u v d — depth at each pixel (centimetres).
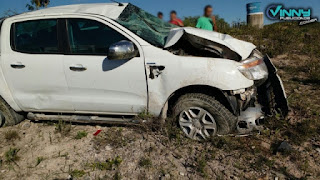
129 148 333
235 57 317
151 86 322
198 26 668
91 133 374
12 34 355
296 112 393
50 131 386
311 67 570
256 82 326
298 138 328
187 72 307
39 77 351
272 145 321
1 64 359
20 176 297
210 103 316
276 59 686
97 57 329
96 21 334
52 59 342
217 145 321
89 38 335
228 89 302
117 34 328
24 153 340
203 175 279
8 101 378
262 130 340
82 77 338
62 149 342
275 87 352
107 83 334
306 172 276
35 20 351
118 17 341
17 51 354
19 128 400
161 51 316
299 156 298
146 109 338
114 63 324
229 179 272
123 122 356
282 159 297
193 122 333
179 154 316
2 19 370
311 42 819
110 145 341
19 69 354
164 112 336
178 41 344
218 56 324
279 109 358
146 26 361
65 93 354
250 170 283
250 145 323
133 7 388
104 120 364
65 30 340
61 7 387
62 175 295
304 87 487
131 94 335
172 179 277
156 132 357
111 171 296
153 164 303
